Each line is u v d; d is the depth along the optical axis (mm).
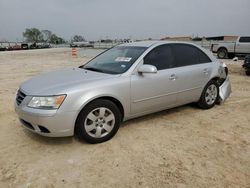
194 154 3482
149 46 4496
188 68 4828
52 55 27500
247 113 5223
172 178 2934
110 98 3844
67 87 3496
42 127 3416
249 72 10789
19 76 10484
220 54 19875
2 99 6289
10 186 2783
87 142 3736
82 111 3531
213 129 4352
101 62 4660
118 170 3088
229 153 3520
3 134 4098
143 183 2844
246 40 18375
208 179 2918
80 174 3008
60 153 3488
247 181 2885
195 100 5168
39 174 3002
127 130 4258
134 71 4055
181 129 4336
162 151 3559
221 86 5758
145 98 4195
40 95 3426
